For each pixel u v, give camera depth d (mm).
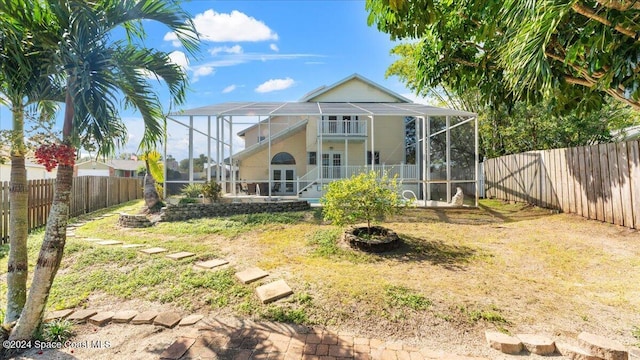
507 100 4188
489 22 3209
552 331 3125
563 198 8461
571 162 8148
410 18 3518
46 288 3090
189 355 2750
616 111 11086
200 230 7465
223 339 3008
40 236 7184
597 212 7164
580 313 3477
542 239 6406
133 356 2781
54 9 2744
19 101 3119
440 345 2953
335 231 7102
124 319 3432
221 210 9398
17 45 2758
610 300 3783
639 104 2740
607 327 3188
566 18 2650
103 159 3430
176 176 16156
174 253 5605
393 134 17766
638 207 6059
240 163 18250
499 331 3137
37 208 8219
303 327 3240
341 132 16719
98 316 3482
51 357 2801
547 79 2094
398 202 6383
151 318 3432
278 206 9883
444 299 3754
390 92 18078
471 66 4375
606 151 6902
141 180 17438
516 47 2242
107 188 12945
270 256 5547
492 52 3646
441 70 4629
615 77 2678
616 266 4844
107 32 3062
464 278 4523
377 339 3039
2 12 2652
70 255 5414
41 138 2994
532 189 10078
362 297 3770
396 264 5180
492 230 7430
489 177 13477
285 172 18359
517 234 6961
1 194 6836
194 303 3789
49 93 3332
